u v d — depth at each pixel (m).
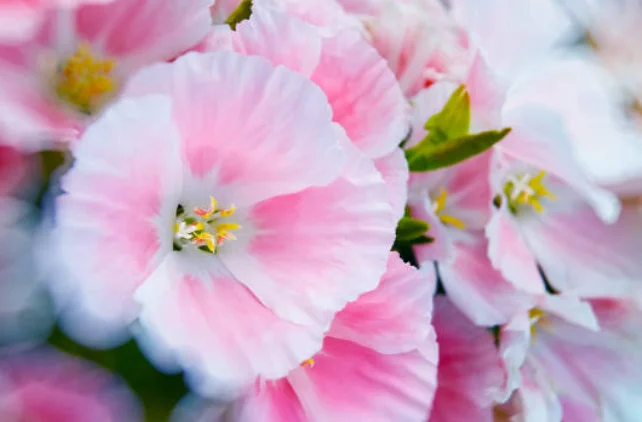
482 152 0.24
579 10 0.33
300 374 0.21
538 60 0.29
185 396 0.19
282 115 0.19
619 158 0.28
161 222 0.20
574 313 0.26
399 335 0.21
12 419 0.18
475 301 0.25
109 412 0.18
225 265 0.20
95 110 0.20
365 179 0.20
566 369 0.28
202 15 0.20
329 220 0.20
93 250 0.18
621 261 0.28
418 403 0.21
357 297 0.20
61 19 0.19
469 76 0.25
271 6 0.21
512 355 0.24
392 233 0.20
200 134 0.20
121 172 0.18
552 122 0.25
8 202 0.18
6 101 0.18
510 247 0.25
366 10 0.26
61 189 0.18
